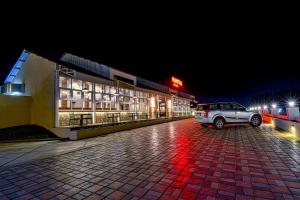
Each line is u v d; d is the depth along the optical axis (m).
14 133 11.02
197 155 6.00
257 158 5.46
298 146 6.88
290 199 3.12
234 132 10.87
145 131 12.81
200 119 13.20
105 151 7.00
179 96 30.97
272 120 14.40
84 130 10.48
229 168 4.68
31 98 13.49
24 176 4.57
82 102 14.38
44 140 10.27
